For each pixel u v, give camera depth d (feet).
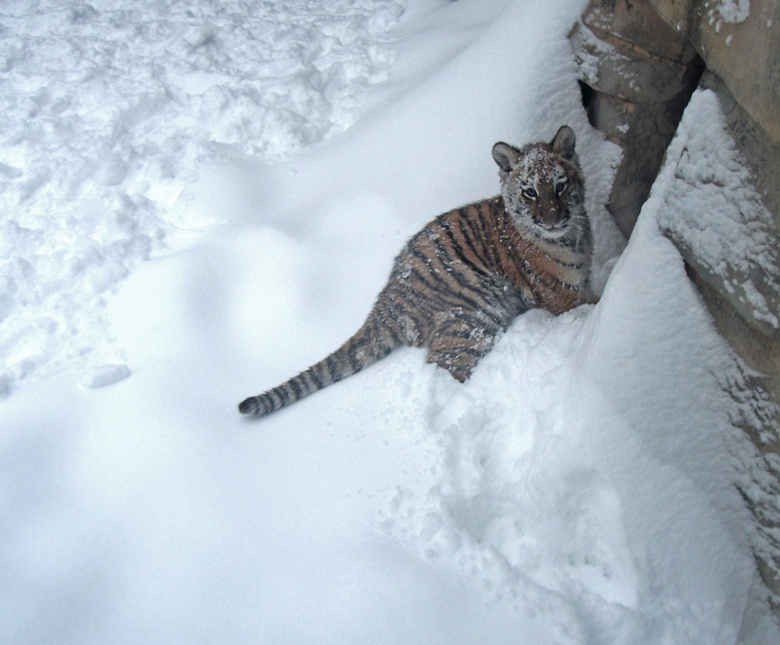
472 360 4.65
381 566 3.43
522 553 3.54
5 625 3.43
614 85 4.94
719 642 3.18
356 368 4.70
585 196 5.06
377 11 8.54
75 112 7.30
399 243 5.33
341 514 3.76
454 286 4.79
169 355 4.84
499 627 3.21
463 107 5.50
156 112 7.35
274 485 3.97
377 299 4.89
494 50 5.45
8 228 5.88
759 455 3.23
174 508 3.90
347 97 7.26
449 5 8.02
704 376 3.40
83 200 6.16
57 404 4.54
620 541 3.44
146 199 6.17
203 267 5.32
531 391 4.17
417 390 4.39
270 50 8.20
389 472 3.93
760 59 3.04
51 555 3.72
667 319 3.50
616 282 3.69
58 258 5.59
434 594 3.32
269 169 6.39
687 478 3.39
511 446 4.01
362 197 5.69
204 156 6.44
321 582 3.43
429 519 3.60
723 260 3.24
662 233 3.53
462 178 5.40
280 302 5.11
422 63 7.13
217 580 3.52
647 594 3.30
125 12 9.14
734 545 3.28
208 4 9.30
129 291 5.28
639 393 3.53
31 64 8.14
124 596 3.51
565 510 3.59
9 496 4.01
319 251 5.41
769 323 3.07
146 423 4.37
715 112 3.35
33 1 9.61
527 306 4.97
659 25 4.61
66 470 4.16
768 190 3.08
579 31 5.01
